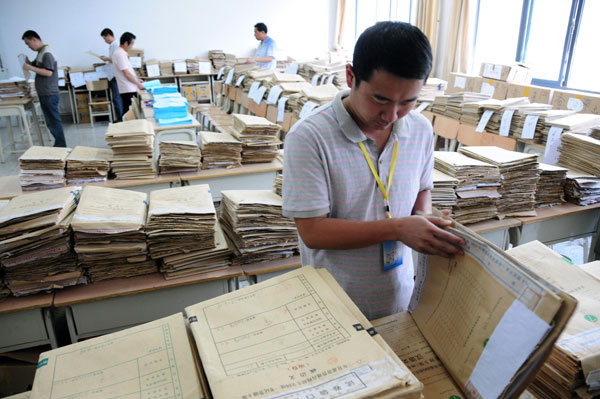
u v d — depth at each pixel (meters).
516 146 3.11
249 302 0.81
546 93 3.73
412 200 1.09
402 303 1.15
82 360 0.73
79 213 1.63
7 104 5.39
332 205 1.01
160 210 1.68
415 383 0.63
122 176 2.72
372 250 1.05
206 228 1.72
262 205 1.79
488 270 0.72
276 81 4.47
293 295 0.81
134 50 7.87
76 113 8.00
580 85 4.76
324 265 1.09
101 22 7.96
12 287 1.61
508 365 0.63
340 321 0.75
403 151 1.04
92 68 7.79
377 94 0.81
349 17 9.12
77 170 2.62
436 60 6.38
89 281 1.73
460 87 4.79
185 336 0.77
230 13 8.51
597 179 2.20
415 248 0.86
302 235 0.98
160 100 4.16
